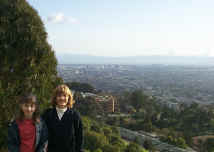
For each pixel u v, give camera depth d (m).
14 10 5.63
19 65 5.48
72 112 5.40
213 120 57.69
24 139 4.53
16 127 4.52
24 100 4.51
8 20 5.48
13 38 5.39
